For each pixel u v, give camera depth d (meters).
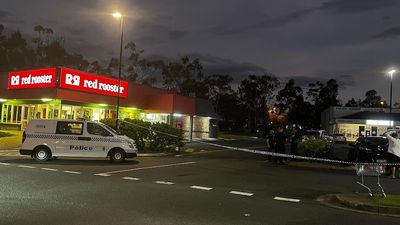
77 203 9.48
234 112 88.06
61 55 74.88
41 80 33.84
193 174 15.81
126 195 10.71
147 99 43.12
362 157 20.97
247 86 89.00
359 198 10.98
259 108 90.94
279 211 9.49
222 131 88.38
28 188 11.30
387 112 67.06
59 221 7.78
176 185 12.83
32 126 18.66
